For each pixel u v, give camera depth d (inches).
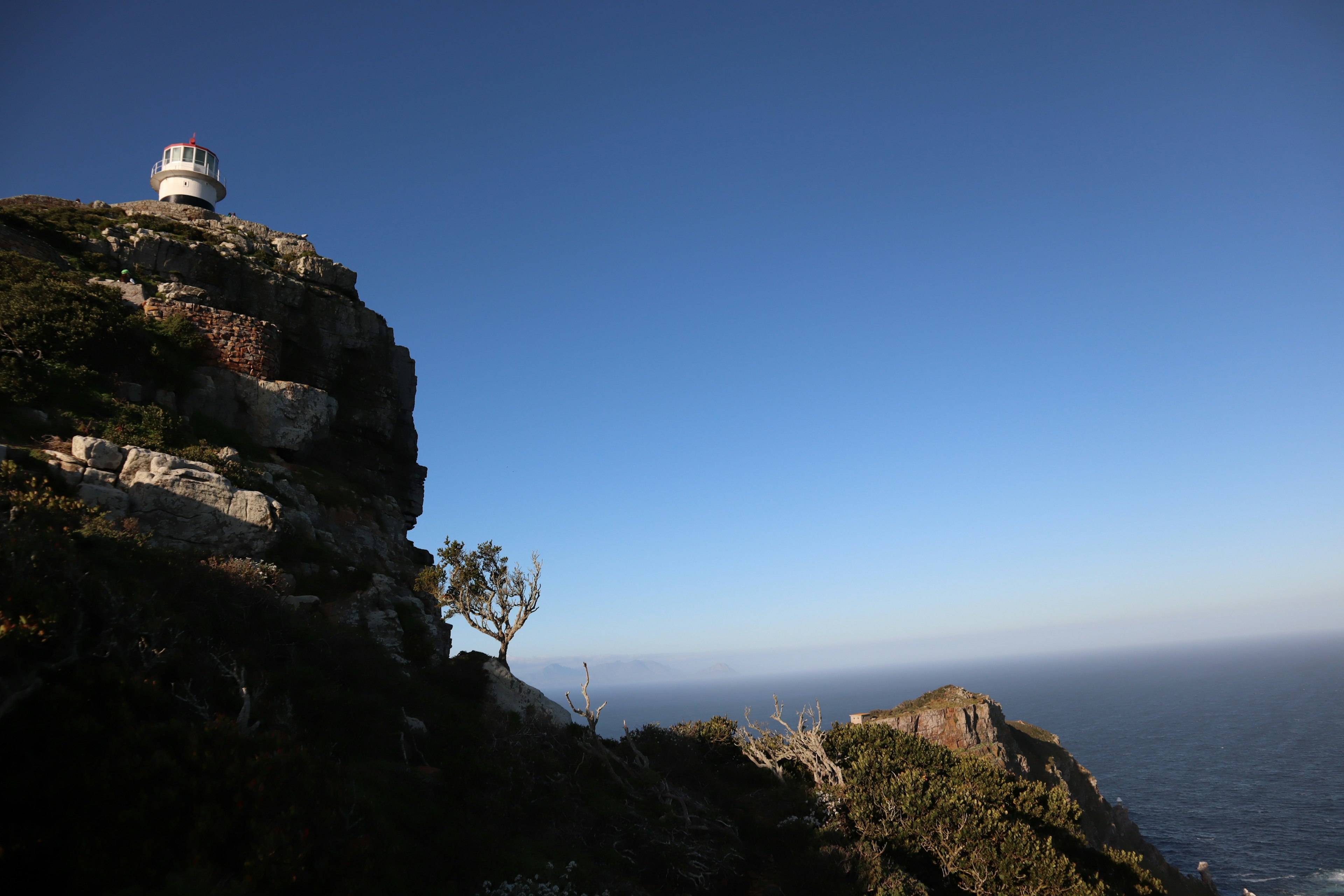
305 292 1519.4
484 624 1063.6
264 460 1190.3
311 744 552.4
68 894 328.2
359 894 413.4
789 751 1243.2
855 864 847.7
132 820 362.0
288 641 698.8
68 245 1249.4
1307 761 5152.6
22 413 821.2
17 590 443.8
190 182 1866.4
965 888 959.6
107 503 757.3
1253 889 2815.0
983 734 2741.1
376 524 1363.2
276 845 384.5
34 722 393.7
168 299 1216.8
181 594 636.1
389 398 1630.2
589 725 906.7
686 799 886.4
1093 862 1248.8
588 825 706.2
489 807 622.2
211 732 436.1
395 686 755.4
